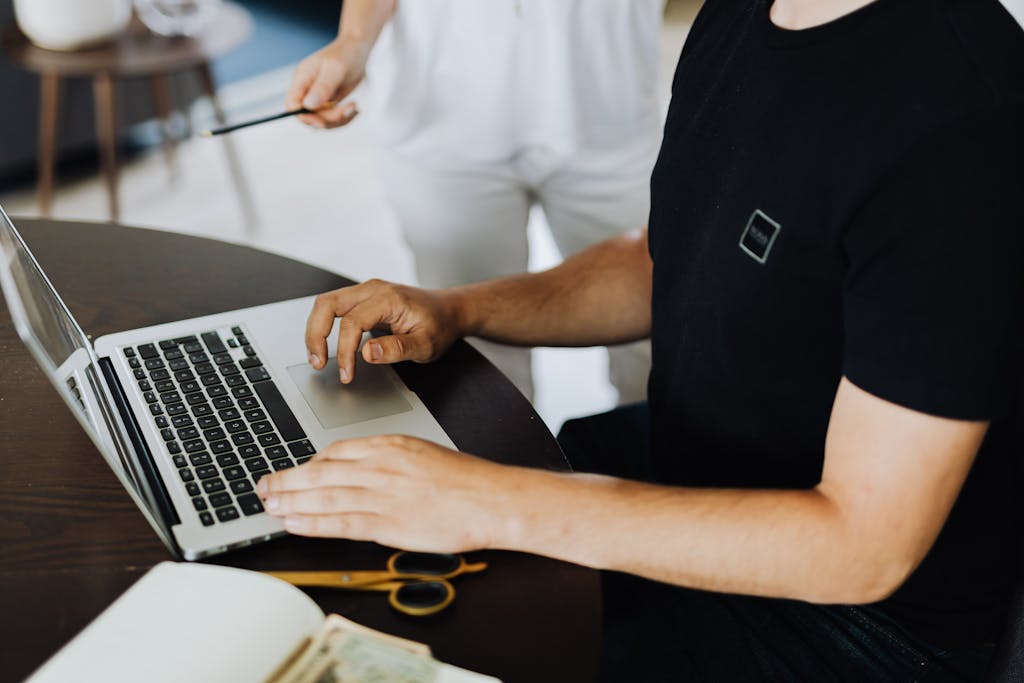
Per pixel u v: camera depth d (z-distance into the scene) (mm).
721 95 936
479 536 789
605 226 1709
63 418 933
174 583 696
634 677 967
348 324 992
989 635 945
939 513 758
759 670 949
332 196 3047
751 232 861
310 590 758
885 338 747
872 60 779
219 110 2799
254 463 864
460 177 1647
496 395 982
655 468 1090
